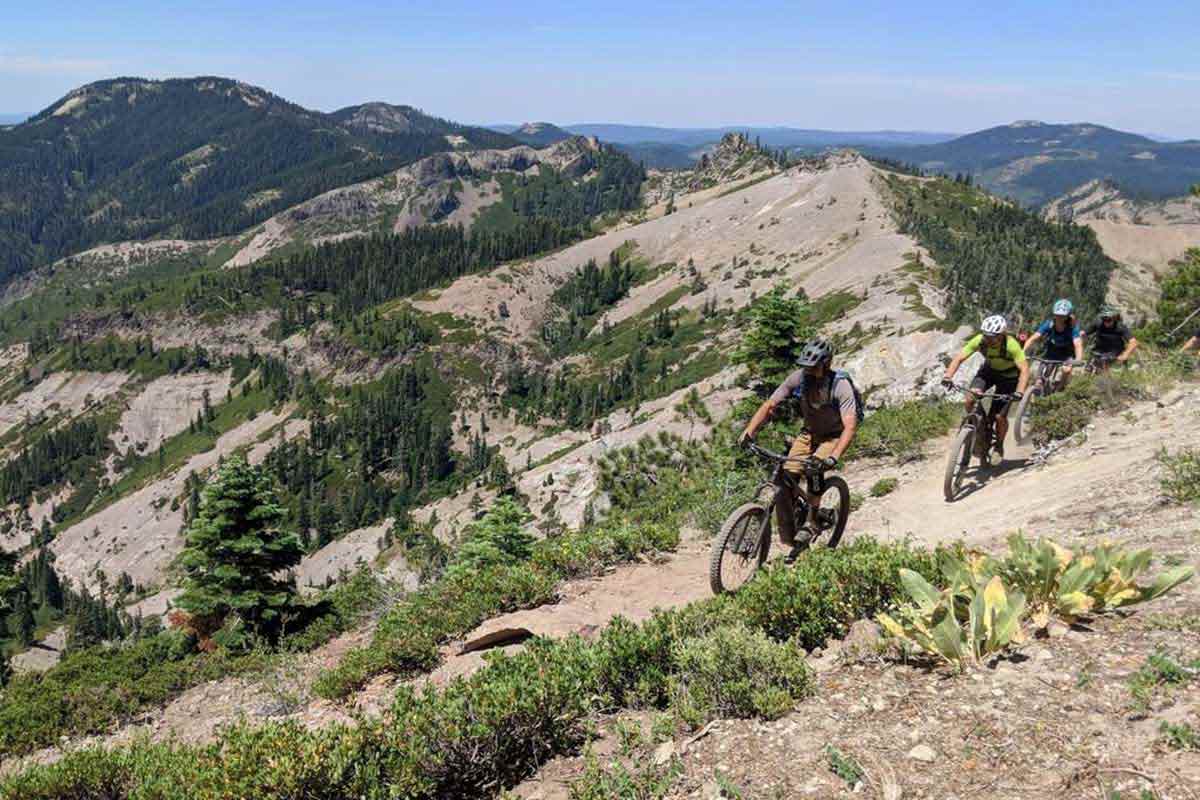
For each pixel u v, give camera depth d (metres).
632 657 5.58
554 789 4.67
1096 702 3.92
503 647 7.88
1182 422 10.41
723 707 4.84
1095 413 12.34
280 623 20.05
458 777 4.94
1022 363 10.27
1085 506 8.10
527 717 5.03
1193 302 29.31
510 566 10.16
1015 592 4.74
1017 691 4.20
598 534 10.88
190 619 22.45
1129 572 4.98
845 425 6.81
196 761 5.30
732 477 13.80
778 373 24.28
